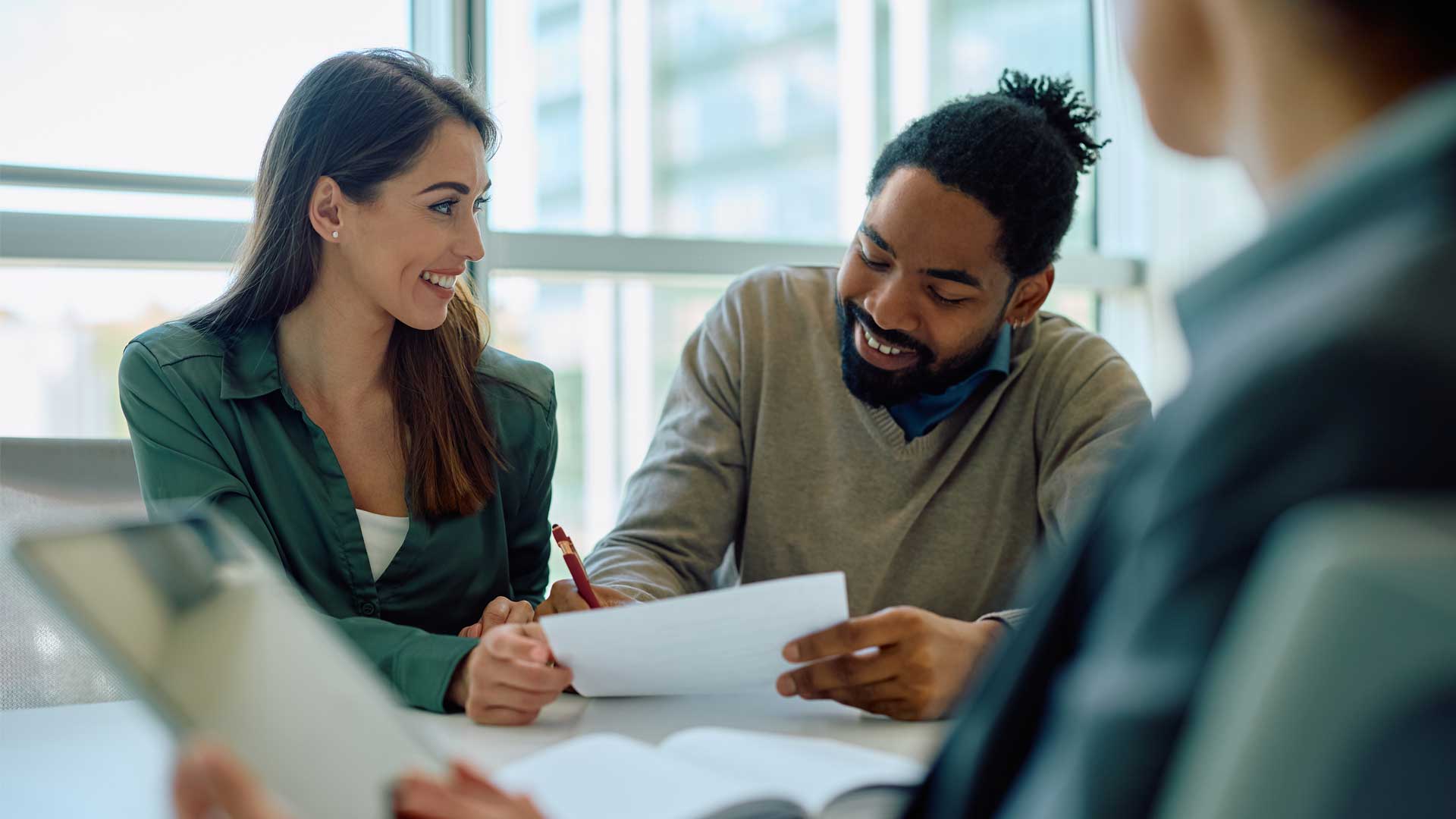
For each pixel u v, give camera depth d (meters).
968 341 1.39
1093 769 0.27
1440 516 0.22
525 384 1.49
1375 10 0.29
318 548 1.30
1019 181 1.31
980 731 0.41
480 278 2.07
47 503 1.20
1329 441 0.25
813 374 1.56
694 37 2.71
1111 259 2.99
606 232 2.22
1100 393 1.46
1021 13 3.08
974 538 1.50
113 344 1.88
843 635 0.97
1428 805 0.21
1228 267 0.30
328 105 1.30
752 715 1.01
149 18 1.87
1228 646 0.25
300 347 1.35
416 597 1.35
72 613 0.51
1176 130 0.37
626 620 0.93
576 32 2.41
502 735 0.94
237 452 1.29
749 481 1.56
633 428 2.72
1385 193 0.27
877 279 1.39
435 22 2.09
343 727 0.55
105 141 1.84
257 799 0.44
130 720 0.97
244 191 1.93
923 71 3.00
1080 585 0.38
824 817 0.72
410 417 1.36
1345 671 0.22
